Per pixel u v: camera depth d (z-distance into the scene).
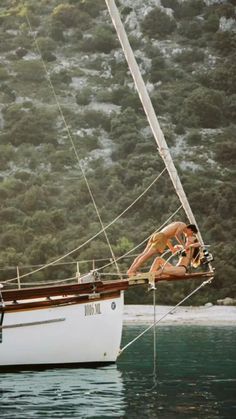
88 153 188.12
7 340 37.59
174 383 37.03
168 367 44.56
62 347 38.81
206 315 106.88
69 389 34.28
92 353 39.69
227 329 86.88
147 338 72.12
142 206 150.50
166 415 28.70
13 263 116.06
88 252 119.94
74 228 135.75
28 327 37.97
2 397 32.28
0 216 140.25
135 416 28.55
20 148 186.62
